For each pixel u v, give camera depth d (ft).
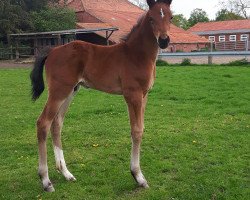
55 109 7.34
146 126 12.09
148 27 7.29
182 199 6.81
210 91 18.75
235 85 20.39
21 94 19.33
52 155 9.49
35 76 7.57
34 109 15.47
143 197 6.91
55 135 7.86
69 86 7.39
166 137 10.77
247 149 9.57
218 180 7.57
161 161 8.77
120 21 61.46
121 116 13.79
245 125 11.98
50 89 7.39
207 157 9.02
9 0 51.98
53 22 53.16
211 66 31.83
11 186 7.52
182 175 7.88
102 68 7.46
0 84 23.03
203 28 84.74
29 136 11.27
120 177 7.87
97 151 9.71
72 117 13.75
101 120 13.17
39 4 56.80
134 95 7.32
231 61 34.40
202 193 6.98
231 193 6.97
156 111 14.48
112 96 18.37
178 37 61.05
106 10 66.80
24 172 8.27
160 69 30.35
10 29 50.44
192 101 16.44
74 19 56.34
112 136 11.07
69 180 7.74
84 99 17.54
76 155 9.41
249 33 77.71
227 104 15.43
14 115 14.26
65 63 7.37
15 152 9.73
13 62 43.47
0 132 11.76
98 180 7.73
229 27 81.05
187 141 10.39
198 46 62.34
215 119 12.91
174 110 14.58
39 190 7.33
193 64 34.42
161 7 7.04
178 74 26.23
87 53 7.53
